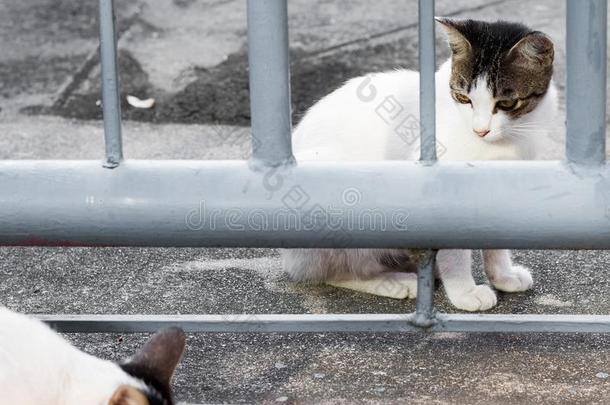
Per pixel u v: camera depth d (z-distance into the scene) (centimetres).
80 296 491
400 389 396
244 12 927
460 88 480
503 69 468
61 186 345
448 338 438
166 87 781
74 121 741
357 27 877
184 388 400
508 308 474
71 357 333
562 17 878
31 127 726
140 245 354
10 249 548
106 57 341
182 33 882
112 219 346
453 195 340
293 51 828
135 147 684
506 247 348
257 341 440
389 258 519
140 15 921
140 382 319
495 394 391
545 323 387
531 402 384
